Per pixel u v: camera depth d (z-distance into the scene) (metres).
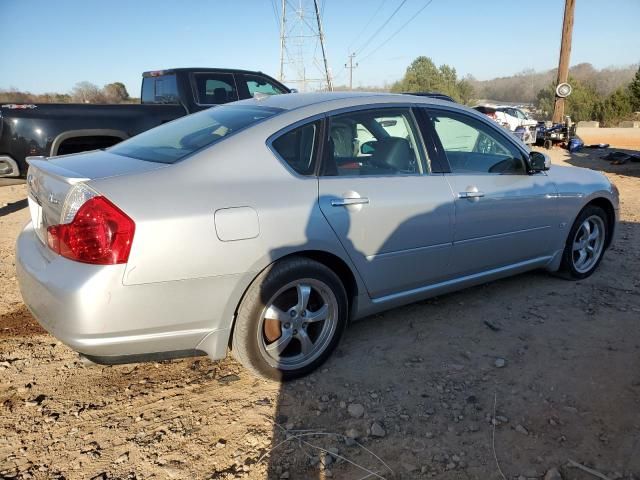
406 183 3.41
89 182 2.54
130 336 2.54
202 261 2.61
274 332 2.98
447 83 63.81
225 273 2.69
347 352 3.43
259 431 2.66
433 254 3.56
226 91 8.09
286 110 3.21
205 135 3.10
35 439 2.62
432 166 3.60
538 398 2.93
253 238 2.75
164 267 2.53
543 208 4.16
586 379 3.11
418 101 3.68
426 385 3.05
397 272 3.42
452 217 3.58
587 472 2.39
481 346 3.51
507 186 3.92
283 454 2.51
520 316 3.95
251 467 2.43
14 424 2.73
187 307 2.63
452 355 3.39
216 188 2.73
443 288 3.77
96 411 2.84
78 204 2.49
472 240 3.75
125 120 6.89
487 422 2.73
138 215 2.48
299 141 3.10
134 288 2.48
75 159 3.15
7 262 5.30
